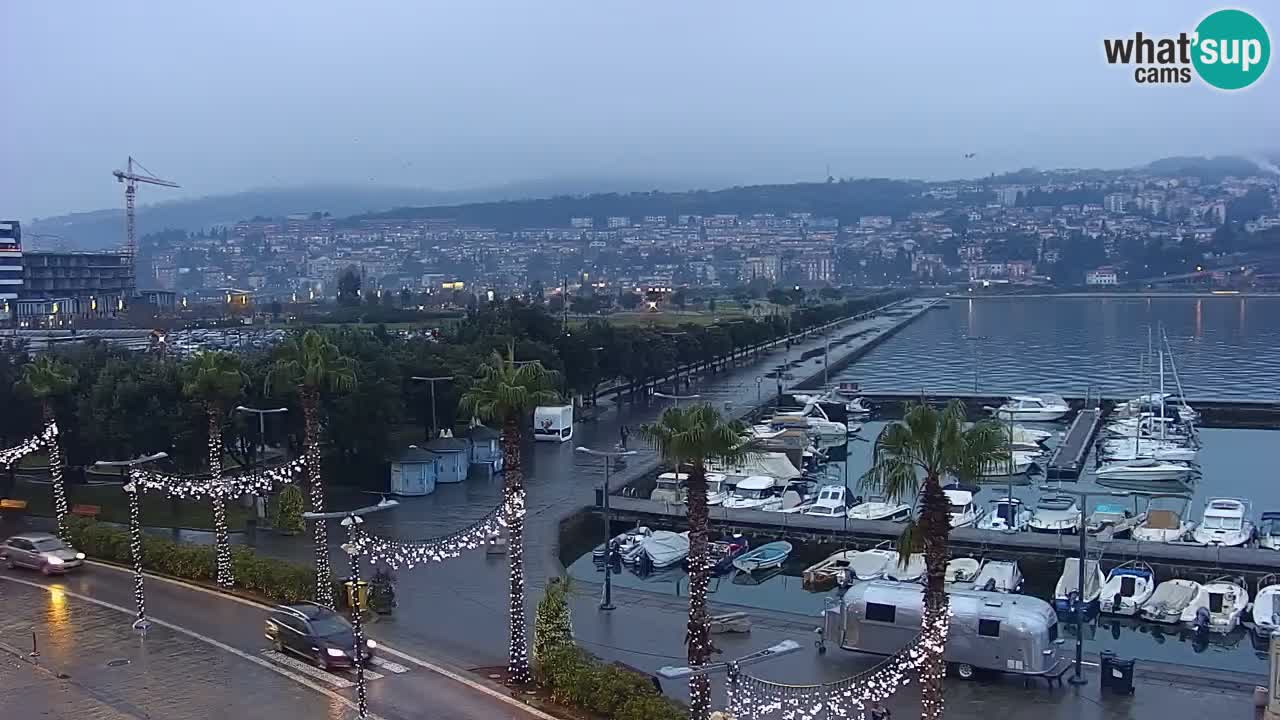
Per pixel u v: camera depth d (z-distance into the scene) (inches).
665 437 1435.8
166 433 3142.2
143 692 1656.0
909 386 7170.3
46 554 2380.7
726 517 3144.7
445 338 5255.9
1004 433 1352.1
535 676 1688.0
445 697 1626.5
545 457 3895.2
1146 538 2925.7
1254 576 2586.1
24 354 3978.8
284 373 2266.2
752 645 1934.1
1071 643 2246.6
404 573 2346.2
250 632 1951.3
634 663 1811.0
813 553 2977.4
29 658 1811.0
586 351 5098.4
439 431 3774.6
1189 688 1708.9
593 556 2851.9
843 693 1569.9
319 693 1647.4
